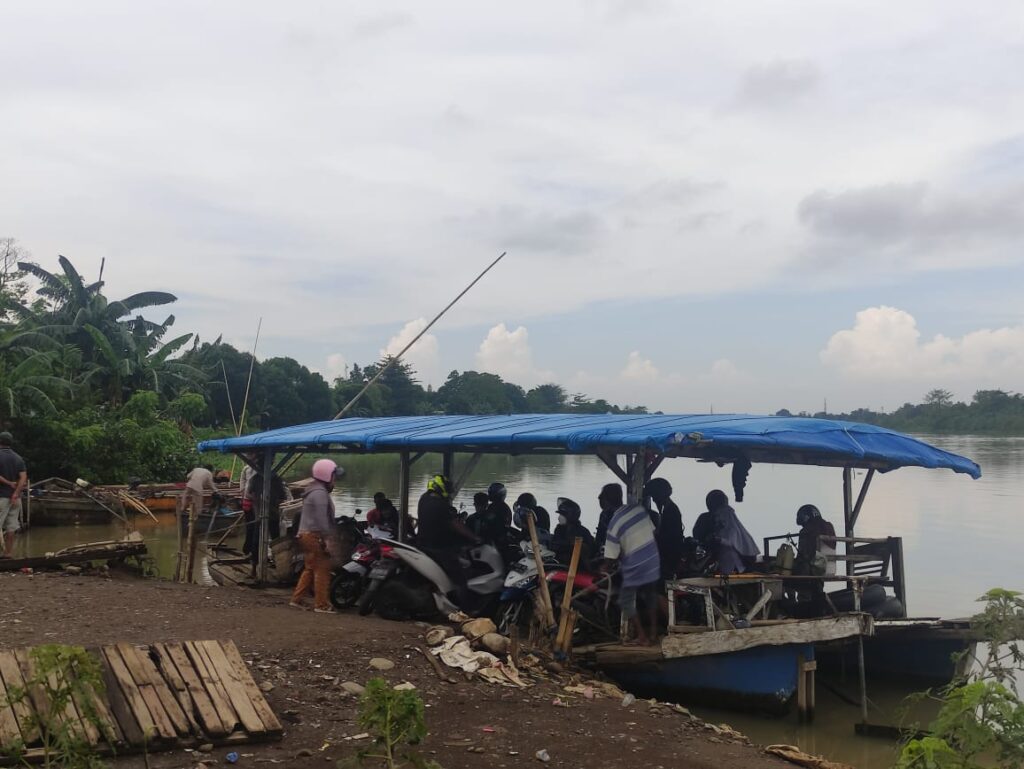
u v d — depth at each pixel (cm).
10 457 1398
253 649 755
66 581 1087
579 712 703
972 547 2000
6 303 3612
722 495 996
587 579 919
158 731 558
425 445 1102
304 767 543
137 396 3241
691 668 868
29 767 489
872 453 938
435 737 618
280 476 1377
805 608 987
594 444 852
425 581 984
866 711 877
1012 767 403
